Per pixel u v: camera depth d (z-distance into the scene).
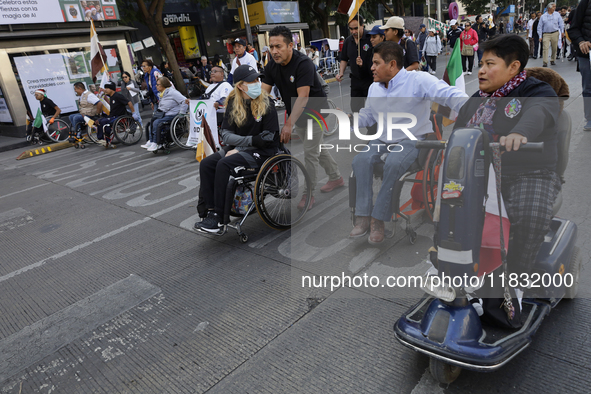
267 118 3.52
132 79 12.59
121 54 13.27
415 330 1.76
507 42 1.84
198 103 6.85
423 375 1.95
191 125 7.01
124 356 2.38
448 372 1.81
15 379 2.30
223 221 3.48
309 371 2.07
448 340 1.66
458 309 1.74
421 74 2.21
